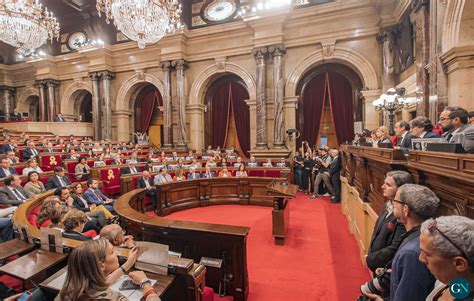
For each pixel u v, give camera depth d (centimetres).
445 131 257
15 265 191
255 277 314
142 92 1355
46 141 967
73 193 487
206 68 1154
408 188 138
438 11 522
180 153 1117
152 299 147
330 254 373
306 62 1013
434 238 87
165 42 1152
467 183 125
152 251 186
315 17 977
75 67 1386
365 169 355
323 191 821
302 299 270
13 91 1580
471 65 458
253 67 1091
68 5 1291
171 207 617
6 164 593
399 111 848
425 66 600
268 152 1016
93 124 1304
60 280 168
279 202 417
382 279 164
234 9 1130
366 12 923
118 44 1259
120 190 663
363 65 943
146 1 600
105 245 143
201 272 191
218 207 666
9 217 384
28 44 836
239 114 1191
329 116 1097
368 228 332
